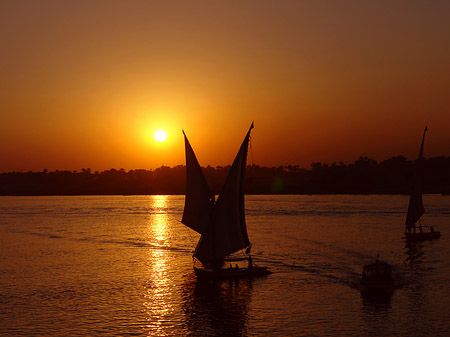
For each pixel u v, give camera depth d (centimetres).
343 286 4800
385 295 4428
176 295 4528
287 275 5312
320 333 3469
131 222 13000
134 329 3581
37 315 3916
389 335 3419
